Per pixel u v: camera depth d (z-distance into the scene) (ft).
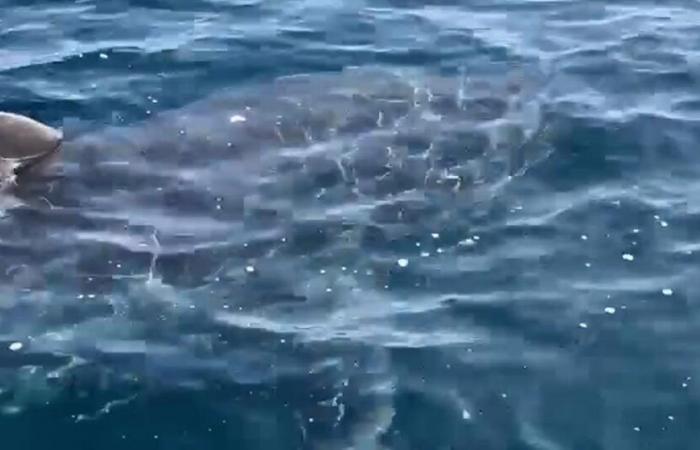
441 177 44.01
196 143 45.11
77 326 37.09
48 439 33.06
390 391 34.63
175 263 39.45
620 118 49.03
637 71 53.83
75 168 43.34
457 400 34.40
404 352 36.04
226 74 53.93
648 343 36.50
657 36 57.67
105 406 34.19
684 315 37.60
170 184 42.91
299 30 58.39
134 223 41.04
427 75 53.01
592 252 40.55
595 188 44.16
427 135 46.19
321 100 48.03
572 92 51.42
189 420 33.73
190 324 37.14
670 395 34.58
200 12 60.44
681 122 48.98
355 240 40.73
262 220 41.42
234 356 35.91
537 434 33.24
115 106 51.01
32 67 54.34
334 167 44.06
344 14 60.49
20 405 34.14
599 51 55.93
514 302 38.19
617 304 38.09
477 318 37.58
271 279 38.96
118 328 37.01
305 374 35.22
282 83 50.60
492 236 41.24
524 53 55.88
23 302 37.91
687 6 61.87
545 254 40.42
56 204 41.68
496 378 35.19
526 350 36.27
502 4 62.18
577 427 33.47
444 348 36.27
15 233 40.40
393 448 32.73
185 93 52.26
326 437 33.12
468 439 33.06
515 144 46.34
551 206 42.96
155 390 34.71
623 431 33.35
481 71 53.83
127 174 43.27
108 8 60.80
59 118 49.88
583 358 35.99
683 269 39.68
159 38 57.36
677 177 45.03
